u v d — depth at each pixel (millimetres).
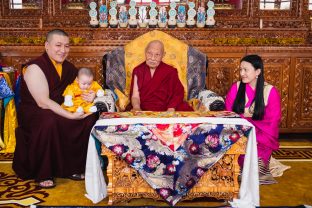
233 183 2676
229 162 2660
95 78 4340
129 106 3572
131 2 4543
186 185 2598
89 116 3150
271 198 2785
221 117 2680
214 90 4430
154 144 2562
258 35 4777
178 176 2586
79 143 3096
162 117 2674
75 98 3172
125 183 2643
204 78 3730
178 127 2568
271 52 4379
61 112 3029
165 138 2562
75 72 3373
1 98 3908
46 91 3105
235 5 4914
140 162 2576
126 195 2646
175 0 4809
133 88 3521
